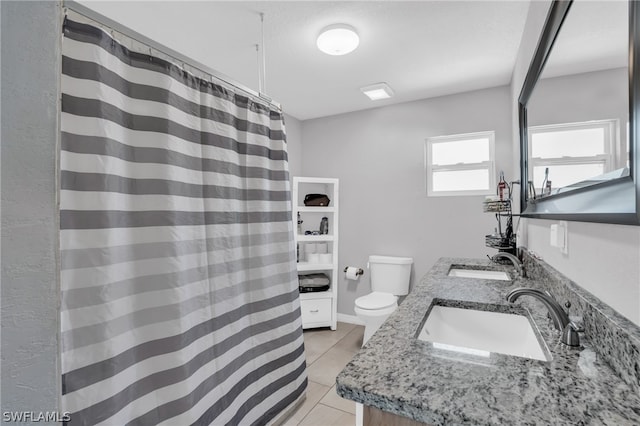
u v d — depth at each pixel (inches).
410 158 122.3
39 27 19.6
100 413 34.8
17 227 18.1
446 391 22.2
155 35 75.7
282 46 81.4
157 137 42.6
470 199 111.6
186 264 45.3
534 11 61.3
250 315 60.1
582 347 29.3
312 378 87.5
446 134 115.4
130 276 39.7
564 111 40.9
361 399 22.6
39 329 18.8
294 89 110.7
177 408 42.1
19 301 18.0
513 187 94.7
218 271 52.1
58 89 20.4
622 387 22.5
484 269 76.3
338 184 134.3
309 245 134.4
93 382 34.6
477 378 23.9
